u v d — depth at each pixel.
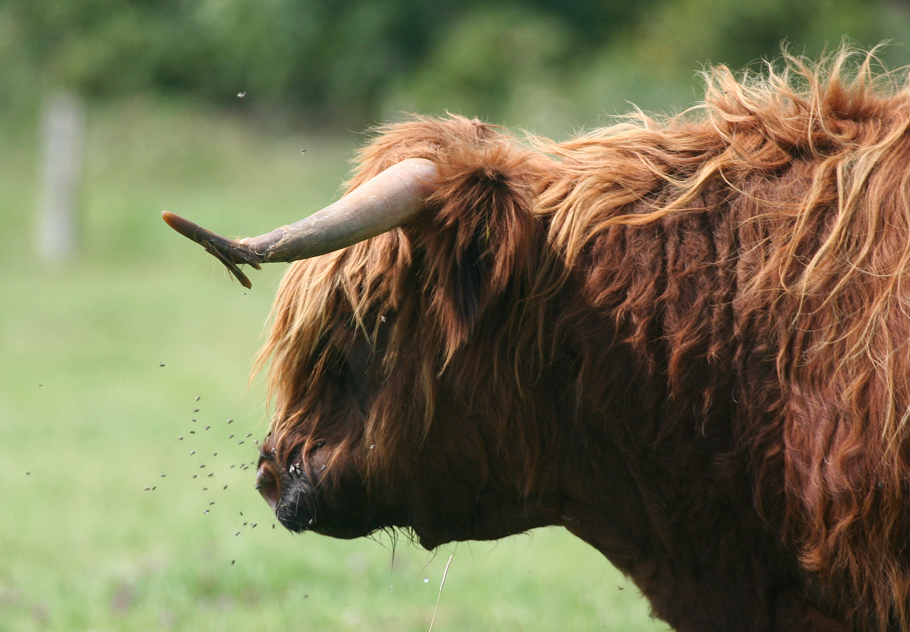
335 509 9.12
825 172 8.35
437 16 92.31
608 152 9.07
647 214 8.62
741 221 8.45
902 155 8.16
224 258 7.37
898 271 7.80
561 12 92.25
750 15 76.38
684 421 8.47
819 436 7.98
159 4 93.00
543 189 8.98
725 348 8.32
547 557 18.44
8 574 16.52
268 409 9.44
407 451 8.81
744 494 8.45
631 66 74.31
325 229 7.70
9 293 47.12
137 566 16.67
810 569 8.17
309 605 15.09
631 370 8.52
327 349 8.88
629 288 8.53
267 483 9.52
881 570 7.91
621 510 8.88
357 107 89.31
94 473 23.00
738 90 9.12
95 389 31.59
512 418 8.70
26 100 81.50
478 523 9.23
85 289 48.44
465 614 14.84
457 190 8.14
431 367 8.52
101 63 85.62
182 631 13.98
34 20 90.12
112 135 72.25
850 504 7.87
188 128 75.00
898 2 91.25
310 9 90.75
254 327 41.66
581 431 8.73
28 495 21.16
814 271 8.08
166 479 22.81
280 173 70.94
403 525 9.30
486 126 9.20
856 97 8.78
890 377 7.68
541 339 8.57
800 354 8.11
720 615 8.74
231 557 17.16
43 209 61.56
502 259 8.20
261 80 89.25
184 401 30.09
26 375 33.41
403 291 8.42
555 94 69.81
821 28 76.56
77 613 14.48
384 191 7.96
